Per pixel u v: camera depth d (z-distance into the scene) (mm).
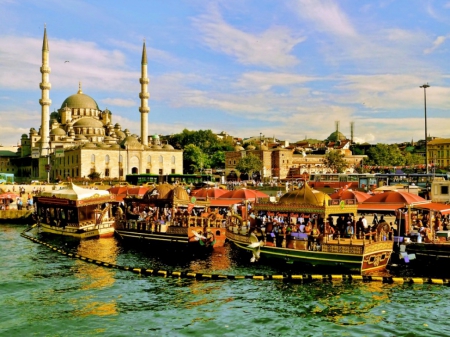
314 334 22016
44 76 150625
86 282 31172
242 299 27062
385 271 32156
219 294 28078
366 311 24859
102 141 160500
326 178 96312
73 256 39500
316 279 30500
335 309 25203
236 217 43281
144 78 156625
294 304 26062
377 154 168625
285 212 34406
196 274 32062
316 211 32562
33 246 45438
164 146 160125
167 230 40438
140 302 26828
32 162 169875
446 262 31812
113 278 32156
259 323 23391
